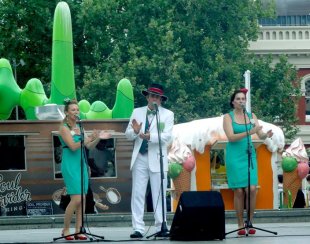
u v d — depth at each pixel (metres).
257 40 60.81
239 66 55.28
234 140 17.16
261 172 30.61
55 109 29.27
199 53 54.91
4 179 28.66
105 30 54.94
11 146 28.78
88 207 26.95
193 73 53.53
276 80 56.03
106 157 29.20
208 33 55.91
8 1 56.12
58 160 28.86
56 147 28.86
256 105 54.62
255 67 55.72
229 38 55.97
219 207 16.09
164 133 16.97
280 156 33.09
